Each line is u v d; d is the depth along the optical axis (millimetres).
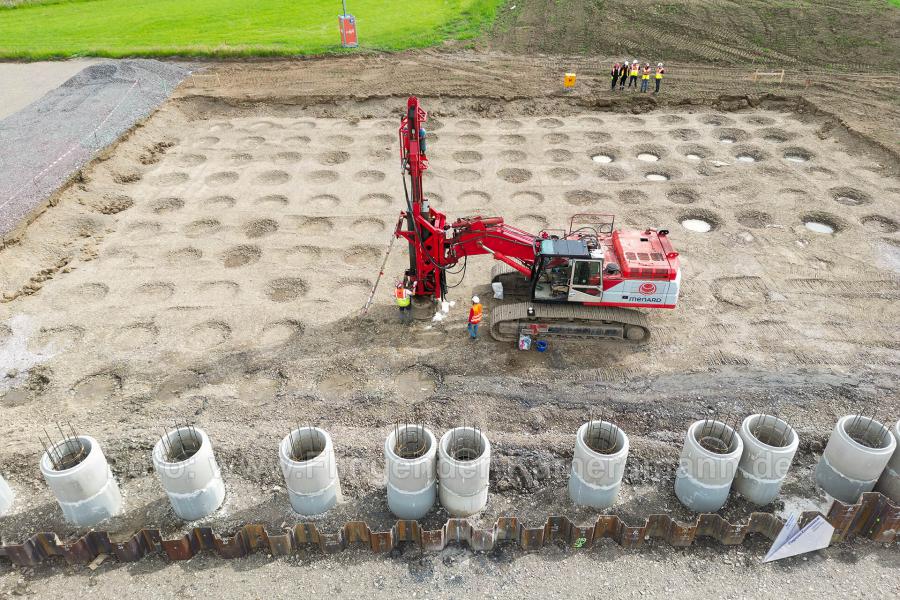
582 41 35219
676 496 11305
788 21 35969
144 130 26094
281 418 13039
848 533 10719
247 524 10492
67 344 15328
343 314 16312
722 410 13039
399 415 13125
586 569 10250
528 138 26375
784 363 14391
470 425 12820
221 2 44500
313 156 25047
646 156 24938
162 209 21422
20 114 26391
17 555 10211
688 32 35375
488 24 38000
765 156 24453
